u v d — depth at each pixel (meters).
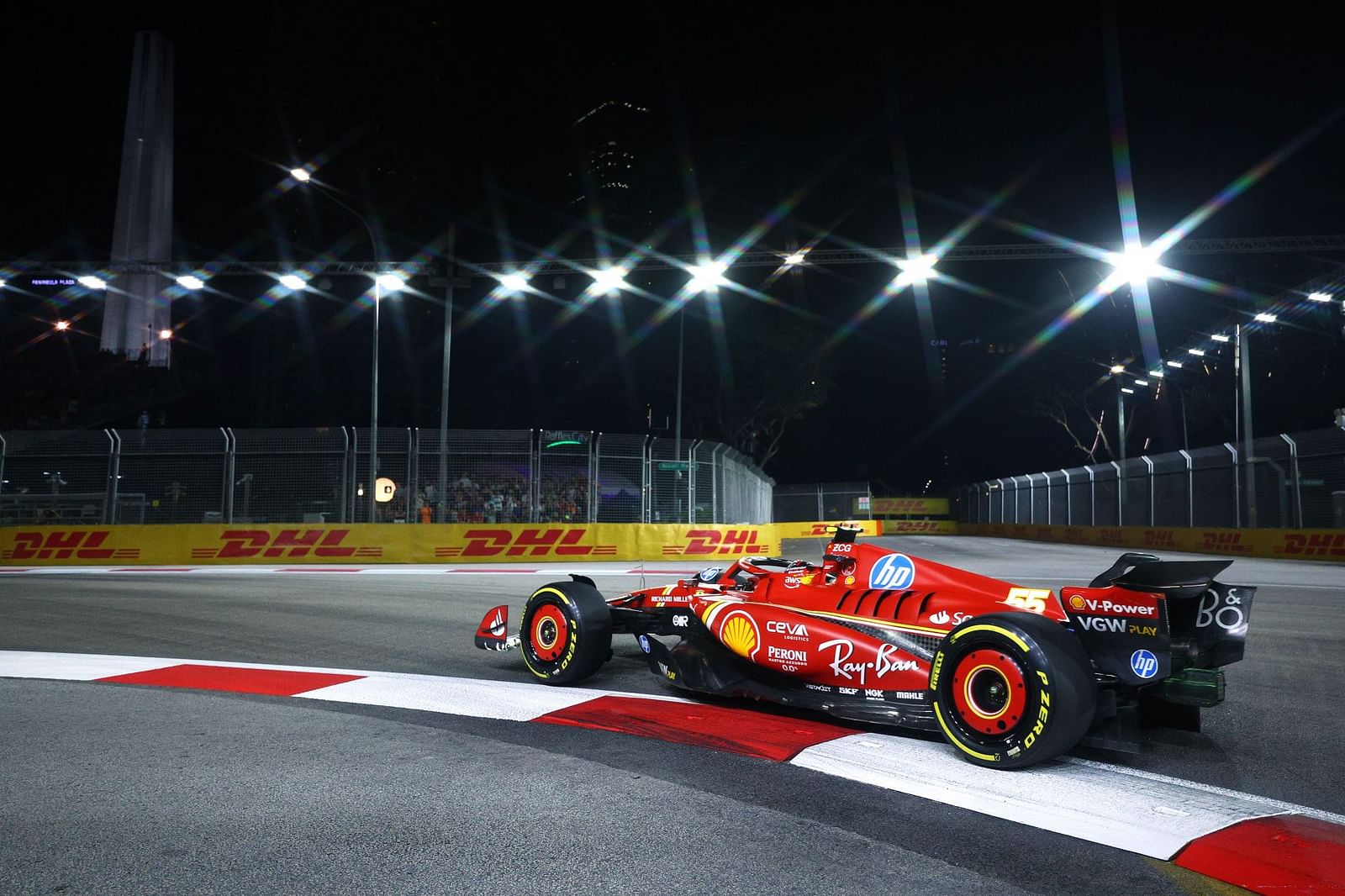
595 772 4.19
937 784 3.99
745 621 5.37
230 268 23.06
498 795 3.87
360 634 8.72
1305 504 24.22
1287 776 4.21
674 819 3.58
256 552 20.58
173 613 10.39
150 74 80.06
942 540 44.19
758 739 4.74
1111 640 4.23
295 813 3.65
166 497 20.95
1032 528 41.94
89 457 20.92
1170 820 3.59
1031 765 4.05
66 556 20.25
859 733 4.85
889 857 3.21
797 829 3.48
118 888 2.96
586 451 23.00
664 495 23.61
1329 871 3.12
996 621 4.14
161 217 79.06
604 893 2.92
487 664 7.12
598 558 22.05
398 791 3.93
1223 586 4.46
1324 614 10.37
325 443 21.45
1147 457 31.28
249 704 5.65
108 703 5.68
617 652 7.48
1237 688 6.17
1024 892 2.95
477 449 22.30
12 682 6.36
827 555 5.48
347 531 20.86
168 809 3.70
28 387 40.34
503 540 21.47
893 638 4.79
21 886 2.97
